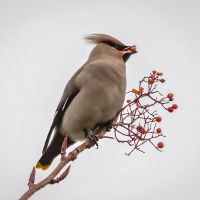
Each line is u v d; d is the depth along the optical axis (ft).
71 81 37.24
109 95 35.27
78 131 36.17
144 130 23.07
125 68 37.70
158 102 24.07
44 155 36.01
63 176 18.83
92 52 39.34
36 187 17.84
